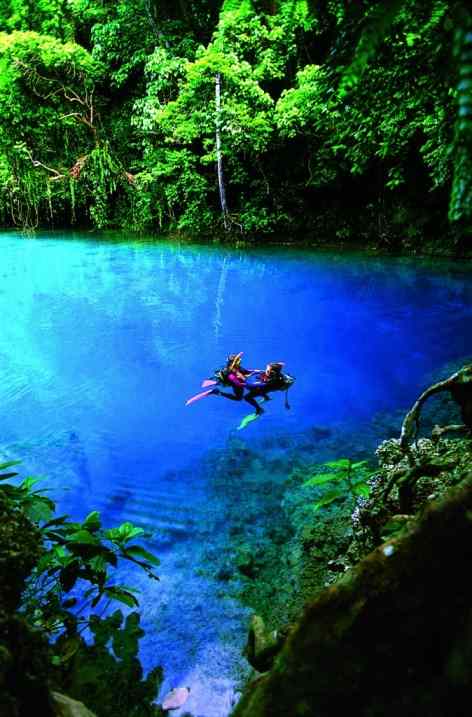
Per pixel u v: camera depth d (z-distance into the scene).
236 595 3.62
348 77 1.06
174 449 6.34
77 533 2.56
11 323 11.77
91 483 5.55
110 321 11.92
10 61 19.86
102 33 20.70
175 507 4.98
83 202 24.52
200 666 2.96
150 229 23.83
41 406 7.77
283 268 16.31
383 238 17.92
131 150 23.55
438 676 1.00
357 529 3.69
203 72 17.34
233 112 17.38
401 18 1.58
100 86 22.92
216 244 20.80
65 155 23.45
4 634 1.64
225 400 7.87
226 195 22.06
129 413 7.51
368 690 1.07
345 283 14.20
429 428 6.32
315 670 1.14
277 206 20.28
